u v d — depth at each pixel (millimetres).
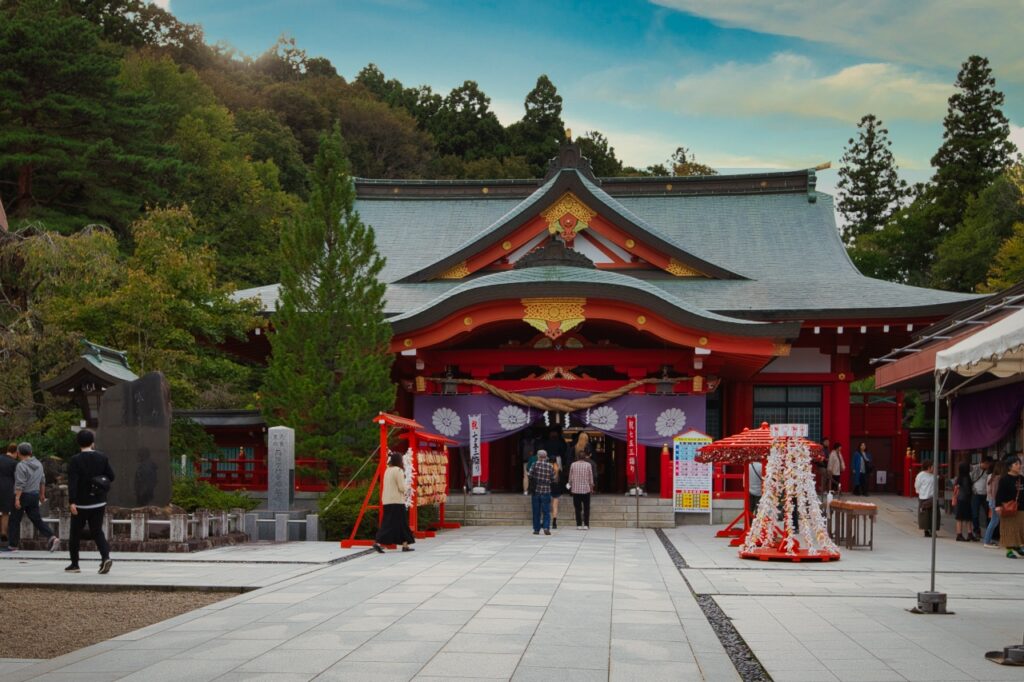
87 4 74812
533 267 26609
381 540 17141
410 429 20031
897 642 9008
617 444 30938
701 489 24359
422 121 98938
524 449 28734
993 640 9102
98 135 44188
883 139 85312
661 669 7867
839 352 30984
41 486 17906
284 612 10484
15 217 40750
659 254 32031
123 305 24781
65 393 20516
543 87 91312
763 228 38188
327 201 22828
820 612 10734
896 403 33562
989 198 57312
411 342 25906
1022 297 16625
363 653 8391
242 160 61969
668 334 25297
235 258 54781
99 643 8867
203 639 9023
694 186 40281
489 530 22844
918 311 28812
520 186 41062
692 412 26156
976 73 68000
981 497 20594
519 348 26938
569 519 25188
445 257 32688
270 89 82688
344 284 22781
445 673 7664
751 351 25203
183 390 25438
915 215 69625
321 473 22219
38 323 26359
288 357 21891
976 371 12008
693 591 12453
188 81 65750
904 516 25281
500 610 10633
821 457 18172
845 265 35562
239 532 19422
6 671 7832
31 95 42000
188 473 25750
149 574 13625
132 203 44625
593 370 31188
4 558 15820
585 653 8438
